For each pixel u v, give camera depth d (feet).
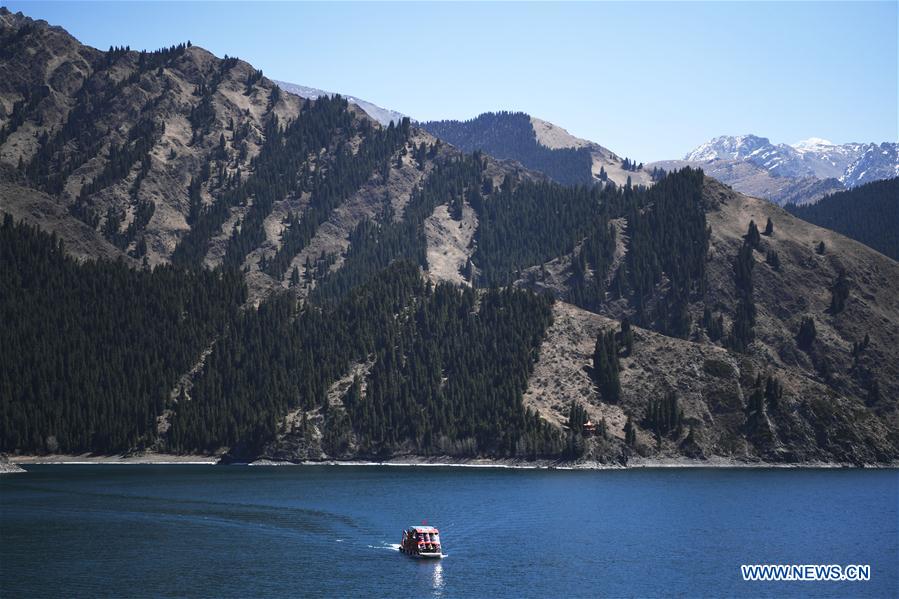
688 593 450.71
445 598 432.25
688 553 533.96
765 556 529.86
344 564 492.54
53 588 442.50
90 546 530.68
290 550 524.93
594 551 534.37
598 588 454.40
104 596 430.61
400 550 529.04
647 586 460.14
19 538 552.00
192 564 488.85
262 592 437.99
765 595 451.94
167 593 435.53
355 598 429.79
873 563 517.14
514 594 440.45
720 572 490.90
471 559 508.94
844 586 469.98
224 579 459.32
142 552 515.91
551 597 437.17
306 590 441.68
